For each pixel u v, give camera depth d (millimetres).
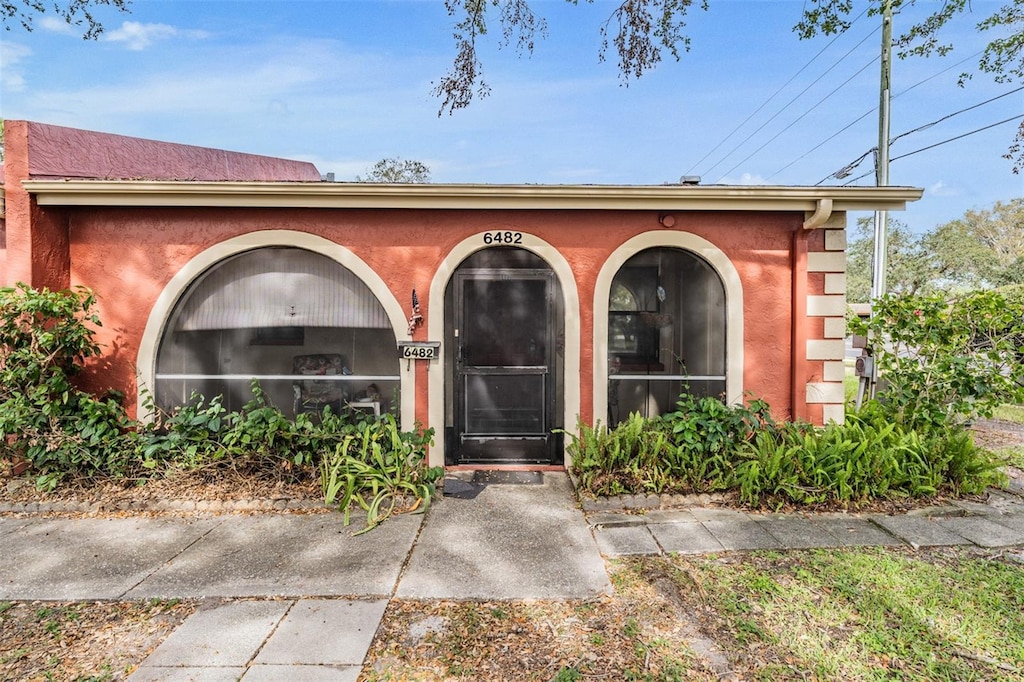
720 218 5488
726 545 3869
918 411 5500
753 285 5512
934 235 36375
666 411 5785
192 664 2564
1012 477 5746
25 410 4637
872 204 5250
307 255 5617
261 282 5602
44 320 4945
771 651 2680
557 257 5441
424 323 5426
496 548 3816
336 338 5777
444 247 5406
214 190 5000
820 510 4555
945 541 3943
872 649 2693
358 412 5566
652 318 5742
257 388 5262
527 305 5676
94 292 5309
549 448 5750
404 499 4684
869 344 6520
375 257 5398
